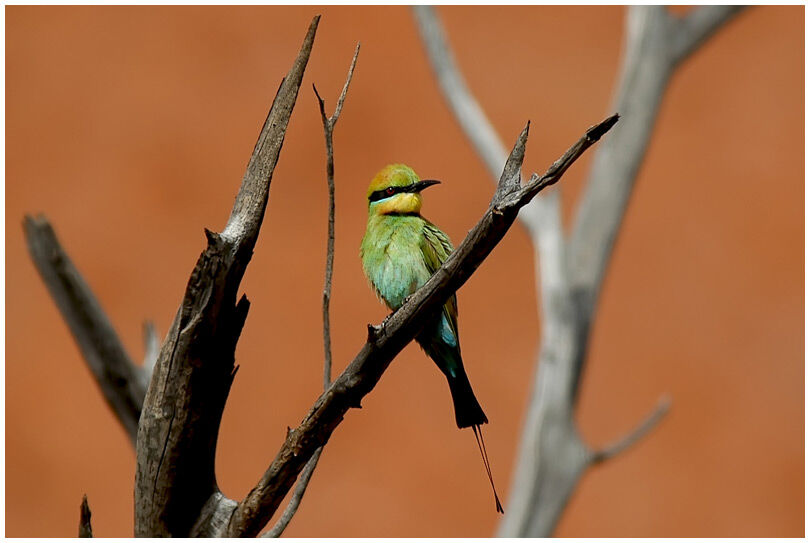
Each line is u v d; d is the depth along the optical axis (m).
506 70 13.28
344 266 12.45
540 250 8.75
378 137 12.85
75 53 13.00
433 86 13.02
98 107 12.81
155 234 12.42
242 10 13.23
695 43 9.34
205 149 12.75
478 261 3.81
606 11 13.48
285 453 4.02
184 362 3.82
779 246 12.75
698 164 13.17
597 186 9.00
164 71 13.02
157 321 12.04
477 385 12.16
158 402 3.89
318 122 12.88
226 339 3.85
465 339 12.41
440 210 12.65
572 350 8.48
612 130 9.12
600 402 12.20
